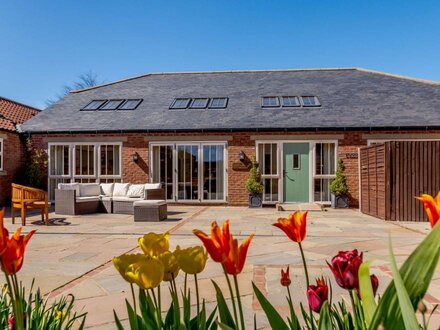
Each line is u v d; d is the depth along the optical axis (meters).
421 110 12.06
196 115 12.70
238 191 12.18
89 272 4.21
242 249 1.04
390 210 8.54
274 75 16.06
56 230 7.32
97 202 10.68
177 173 12.45
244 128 11.71
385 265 4.33
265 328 2.61
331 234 6.65
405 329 0.71
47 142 12.73
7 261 1.09
